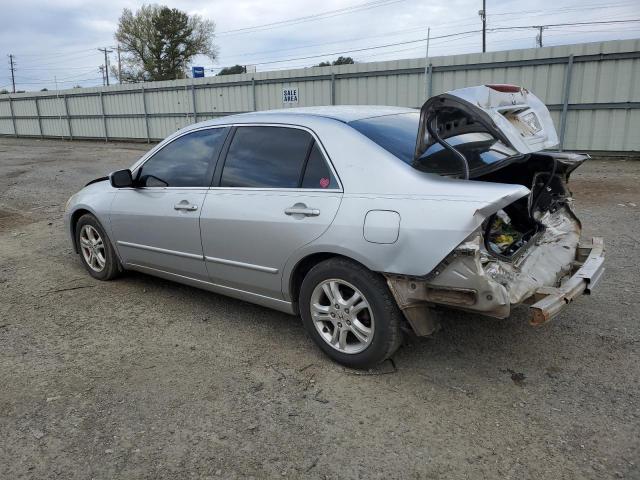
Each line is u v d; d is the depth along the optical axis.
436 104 3.04
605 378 3.24
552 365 3.41
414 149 3.30
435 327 3.18
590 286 3.30
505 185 2.89
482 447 2.65
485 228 2.93
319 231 3.25
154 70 56.00
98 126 27.59
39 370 3.51
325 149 3.40
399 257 2.93
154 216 4.35
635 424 2.79
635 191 8.96
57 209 9.12
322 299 3.48
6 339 3.99
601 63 12.48
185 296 4.80
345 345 3.38
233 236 3.76
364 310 3.27
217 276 4.04
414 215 2.90
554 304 2.91
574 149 13.32
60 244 6.71
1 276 5.46
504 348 3.64
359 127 3.42
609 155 12.95
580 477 2.43
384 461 2.57
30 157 19.31
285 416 2.95
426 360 3.51
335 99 17.20
